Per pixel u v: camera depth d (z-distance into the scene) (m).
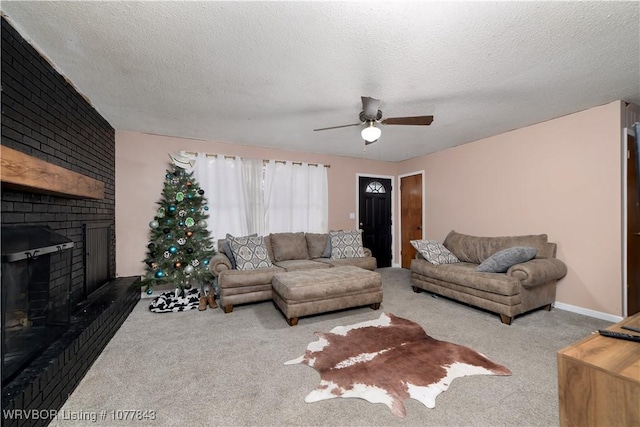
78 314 2.11
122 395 1.59
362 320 2.76
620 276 2.65
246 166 4.31
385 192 5.61
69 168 2.29
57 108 2.10
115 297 2.59
